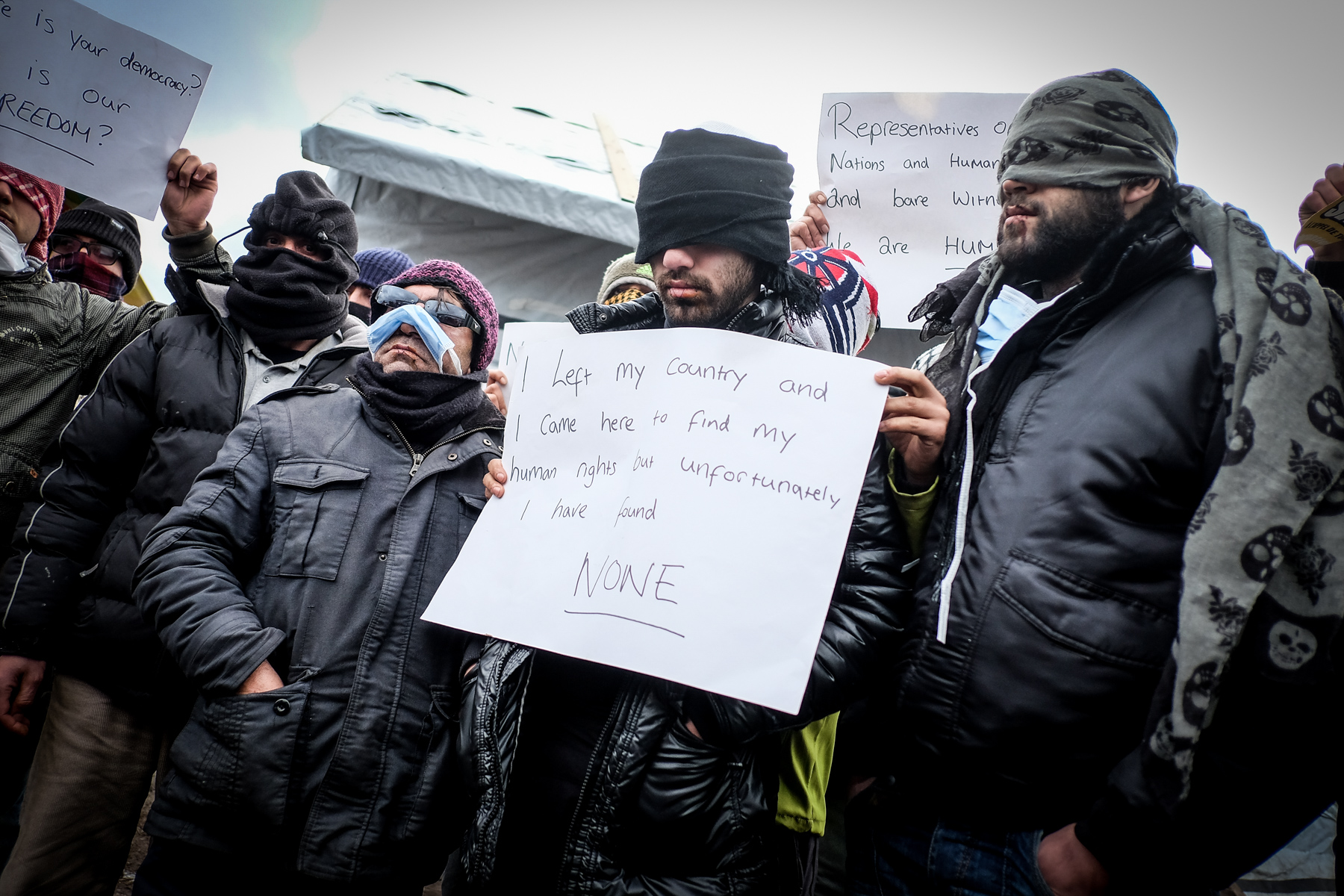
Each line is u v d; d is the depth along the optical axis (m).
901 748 1.27
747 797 1.34
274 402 1.82
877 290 2.30
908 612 1.33
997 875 1.17
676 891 1.30
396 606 1.63
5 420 2.30
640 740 1.32
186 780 1.53
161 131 2.31
